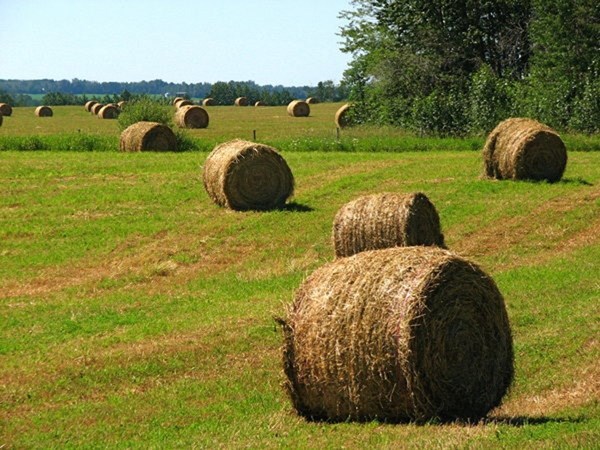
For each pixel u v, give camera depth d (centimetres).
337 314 2356
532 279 4119
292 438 2203
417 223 4475
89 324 3581
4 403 2680
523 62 13550
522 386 2639
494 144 7138
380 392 2319
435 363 2312
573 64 11881
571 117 10606
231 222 5734
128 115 10731
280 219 5788
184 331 3403
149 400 2670
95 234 5488
